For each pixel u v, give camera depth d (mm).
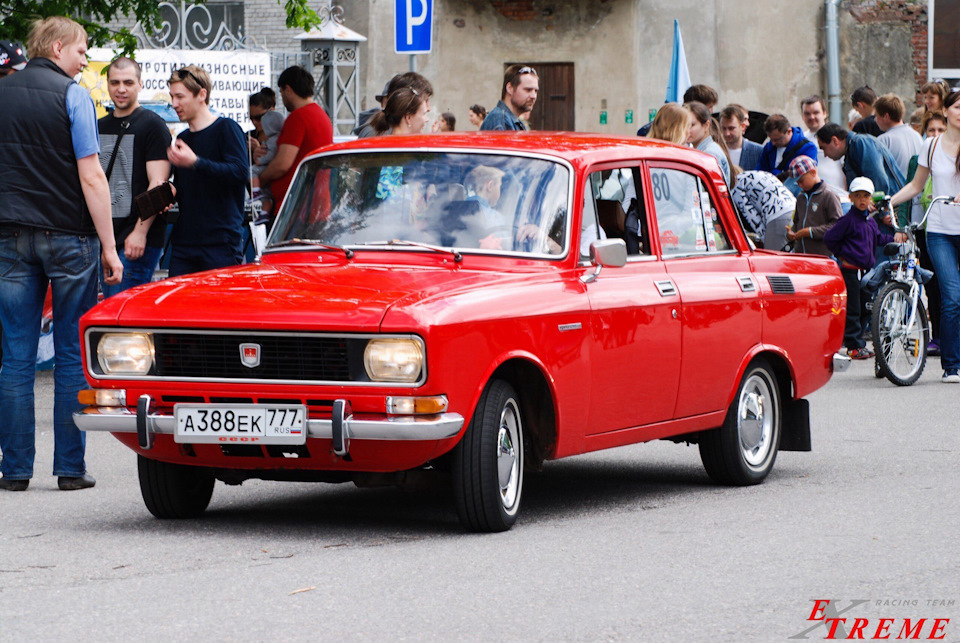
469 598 7012
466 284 8555
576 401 9016
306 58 27859
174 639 6289
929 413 14328
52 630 6422
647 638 6344
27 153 10102
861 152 19609
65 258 10180
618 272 9570
